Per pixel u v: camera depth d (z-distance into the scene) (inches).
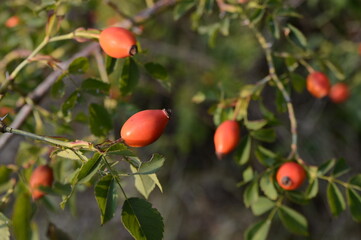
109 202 17.3
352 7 36.2
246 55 41.8
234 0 23.5
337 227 43.8
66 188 20.0
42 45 20.1
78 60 20.4
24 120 22.2
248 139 21.4
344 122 44.3
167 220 47.3
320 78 23.0
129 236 46.1
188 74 43.6
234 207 49.5
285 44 36.6
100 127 21.0
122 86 20.9
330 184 20.5
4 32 25.3
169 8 24.3
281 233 44.9
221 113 21.8
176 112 44.4
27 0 25.6
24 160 21.0
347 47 38.5
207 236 47.8
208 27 25.2
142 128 17.7
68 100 20.8
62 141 17.7
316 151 43.6
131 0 36.7
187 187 48.9
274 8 22.2
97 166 17.3
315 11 41.2
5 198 20.4
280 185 20.5
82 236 45.0
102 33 19.1
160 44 42.9
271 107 43.5
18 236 20.1
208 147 49.3
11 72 20.8
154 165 17.3
